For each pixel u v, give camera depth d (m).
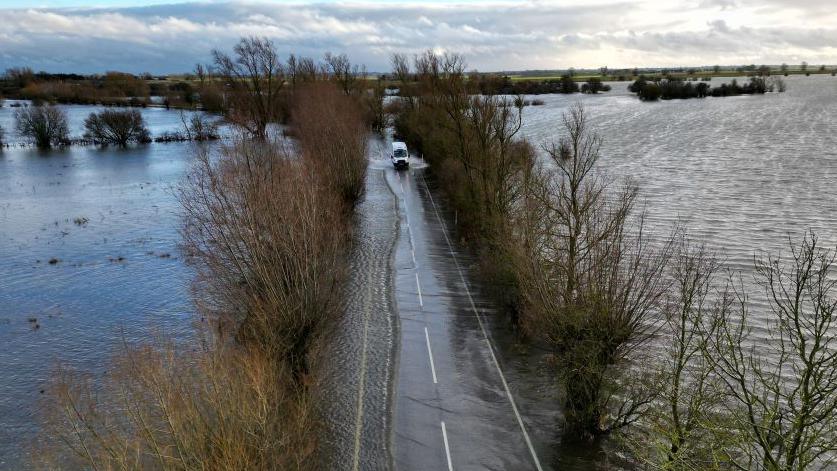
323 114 66.12
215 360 21.88
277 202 33.03
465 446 27.61
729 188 70.56
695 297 39.66
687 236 52.88
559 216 35.97
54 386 32.09
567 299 29.38
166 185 81.62
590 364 26.45
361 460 26.67
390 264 50.72
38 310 42.47
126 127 124.69
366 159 71.31
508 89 197.88
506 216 41.84
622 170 81.75
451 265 50.19
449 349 36.41
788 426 25.95
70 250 54.59
